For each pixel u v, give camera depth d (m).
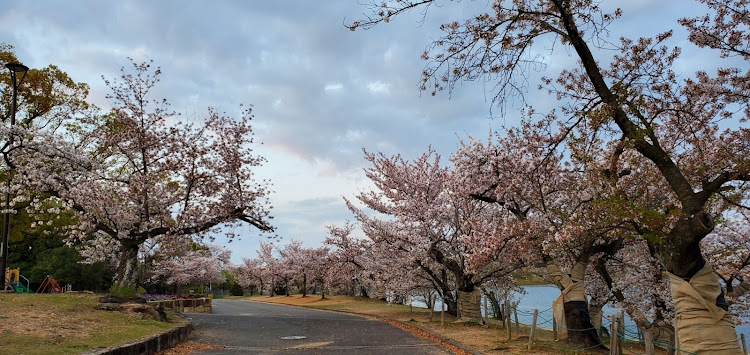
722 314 7.50
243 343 12.97
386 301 35.09
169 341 11.68
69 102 23.91
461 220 17.20
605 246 12.59
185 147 16.22
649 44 10.66
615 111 8.79
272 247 53.88
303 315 23.12
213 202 16.97
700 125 11.10
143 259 33.00
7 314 11.30
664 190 11.66
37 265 31.83
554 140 12.05
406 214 19.38
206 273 44.47
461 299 19.03
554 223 12.70
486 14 9.22
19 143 14.89
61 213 23.53
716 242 14.37
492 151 14.70
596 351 11.46
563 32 9.14
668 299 13.62
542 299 31.62
